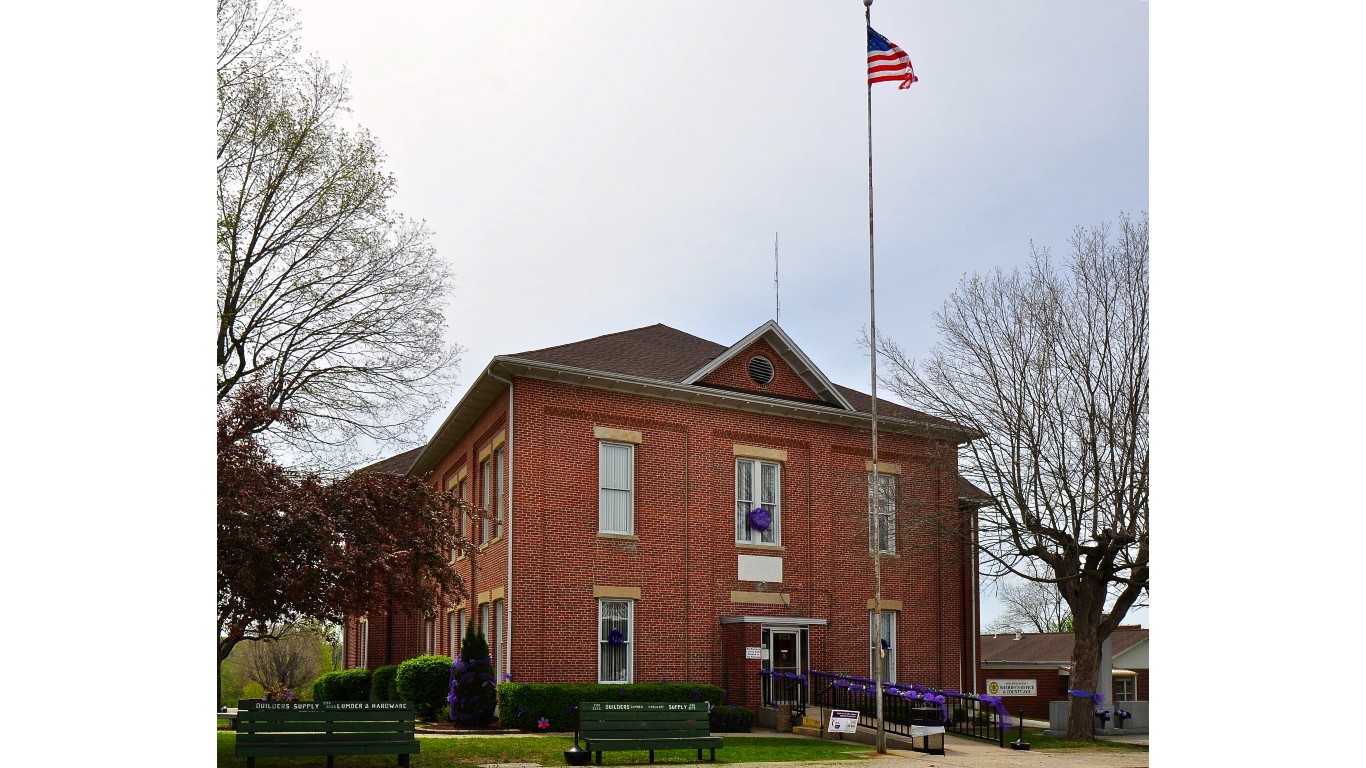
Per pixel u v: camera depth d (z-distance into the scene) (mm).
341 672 40844
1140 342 26969
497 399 29766
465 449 33562
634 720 19547
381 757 19062
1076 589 28562
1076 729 28250
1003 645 56500
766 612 30719
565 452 28375
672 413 30203
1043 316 27844
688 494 30047
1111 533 26750
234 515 16453
